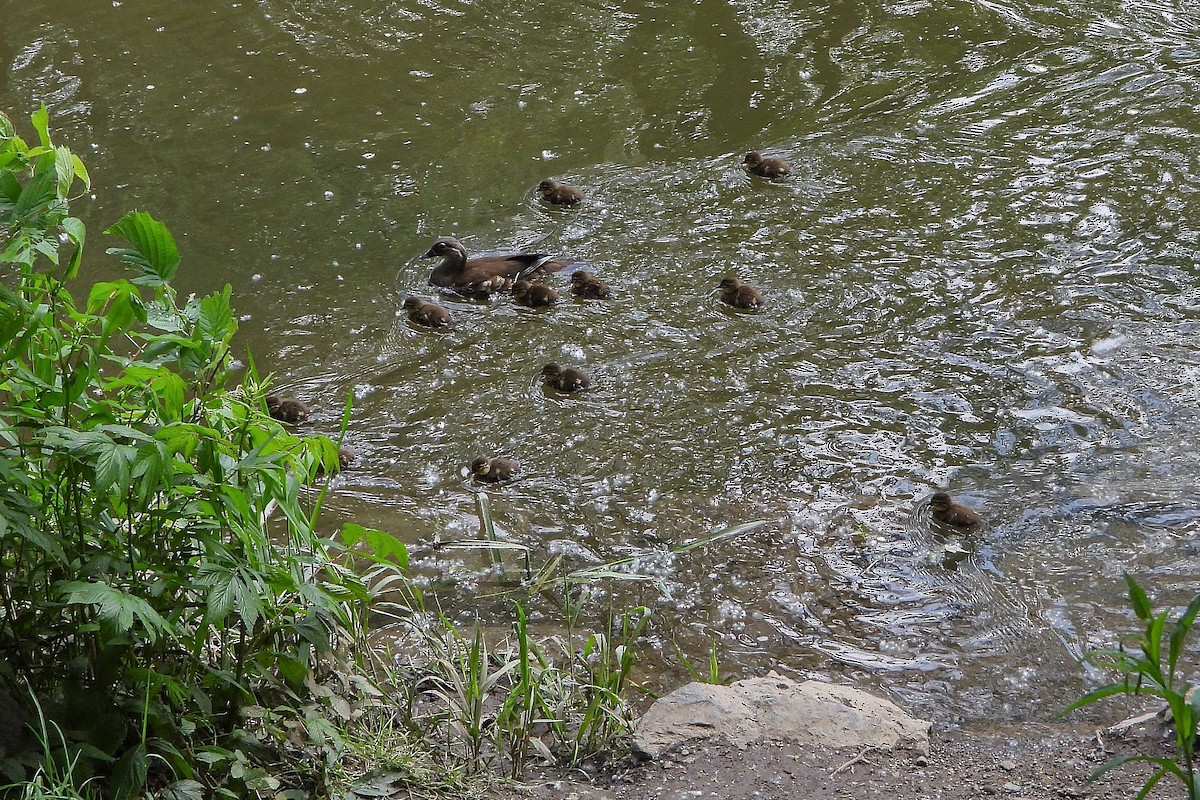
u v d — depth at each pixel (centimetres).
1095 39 1967
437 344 1293
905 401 1166
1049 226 1464
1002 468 1062
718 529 996
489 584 927
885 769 641
